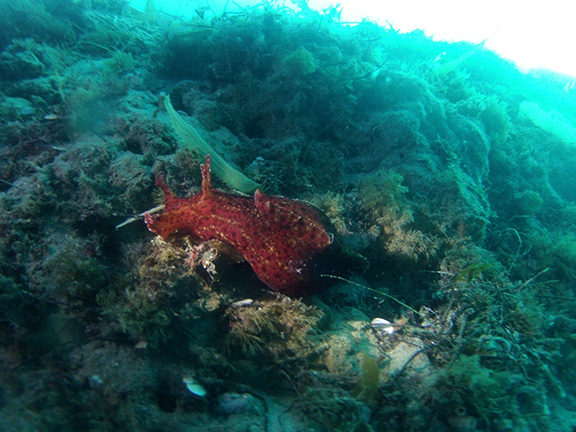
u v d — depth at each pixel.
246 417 0.31
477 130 0.65
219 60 0.62
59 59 0.65
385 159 0.56
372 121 0.59
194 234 0.38
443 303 0.44
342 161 0.55
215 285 0.38
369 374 0.33
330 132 0.60
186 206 0.38
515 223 0.69
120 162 0.44
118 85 0.56
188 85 0.62
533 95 1.22
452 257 0.47
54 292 0.33
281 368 0.35
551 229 0.74
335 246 0.36
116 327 0.32
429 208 0.51
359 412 0.32
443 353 0.39
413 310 0.41
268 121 0.59
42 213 0.39
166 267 0.36
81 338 0.32
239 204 0.36
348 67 0.60
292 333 0.37
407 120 0.56
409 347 0.39
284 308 0.37
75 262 0.33
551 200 0.80
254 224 0.35
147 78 0.64
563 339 0.45
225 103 0.60
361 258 0.38
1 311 0.30
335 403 0.32
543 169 0.81
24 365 0.30
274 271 0.35
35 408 0.27
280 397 0.34
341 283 0.38
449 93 0.76
